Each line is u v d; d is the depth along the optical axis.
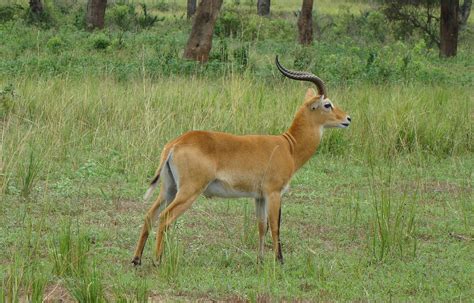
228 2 70.88
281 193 12.77
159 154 18.50
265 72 28.28
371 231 14.35
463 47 52.81
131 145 18.61
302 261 12.88
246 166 12.42
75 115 20.81
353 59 33.50
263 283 11.75
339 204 16.39
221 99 22.45
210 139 12.26
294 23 56.44
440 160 20.67
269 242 13.94
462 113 23.91
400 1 50.91
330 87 26.75
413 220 14.63
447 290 11.90
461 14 59.50
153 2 69.19
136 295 10.62
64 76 25.70
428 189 18.02
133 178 17.30
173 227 12.45
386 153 20.31
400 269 12.76
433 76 32.50
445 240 14.49
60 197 15.66
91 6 46.34
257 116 21.11
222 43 33.28
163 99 21.97
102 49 35.66
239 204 15.99
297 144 13.20
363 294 11.55
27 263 11.51
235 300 11.12
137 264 12.16
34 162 17.06
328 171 19.14
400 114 21.94
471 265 13.09
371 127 21.11
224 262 12.64
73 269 11.49
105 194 16.06
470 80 34.00
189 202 12.08
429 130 21.67
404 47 40.84
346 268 12.64
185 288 11.43
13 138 18.11
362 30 51.44
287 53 37.72
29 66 26.81
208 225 14.69
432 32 50.72
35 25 46.44
